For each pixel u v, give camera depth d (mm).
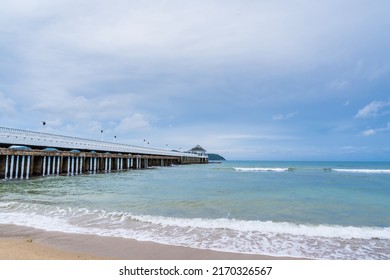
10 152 19719
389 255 6148
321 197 14195
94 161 30969
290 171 43062
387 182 23516
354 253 6254
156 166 54812
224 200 12867
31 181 20047
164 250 6145
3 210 9891
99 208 10570
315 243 6859
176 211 10359
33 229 7559
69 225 8070
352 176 31625
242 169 47562
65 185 18312
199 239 7000
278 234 7516
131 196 13820
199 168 50812
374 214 10328
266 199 13312
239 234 7469
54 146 26172
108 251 5984
